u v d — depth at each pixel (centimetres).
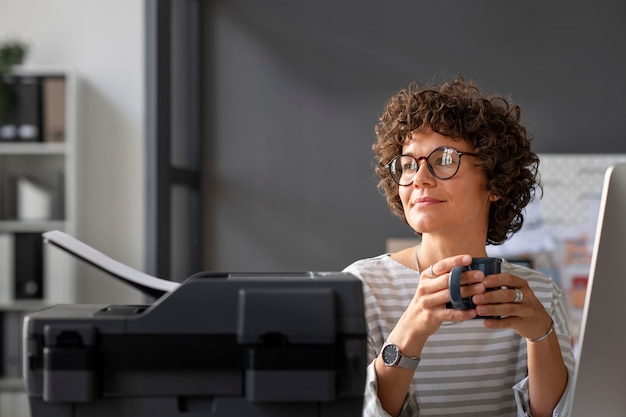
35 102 397
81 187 412
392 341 115
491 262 108
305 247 430
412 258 141
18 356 396
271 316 95
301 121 431
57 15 420
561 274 409
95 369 95
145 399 96
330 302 95
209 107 432
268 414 96
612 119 423
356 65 430
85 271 416
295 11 431
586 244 410
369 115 429
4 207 410
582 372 109
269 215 431
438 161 126
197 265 427
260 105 431
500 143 130
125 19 419
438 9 427
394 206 145
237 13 432
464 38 427
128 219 416
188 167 422
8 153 404
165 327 96
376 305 134
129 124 417
